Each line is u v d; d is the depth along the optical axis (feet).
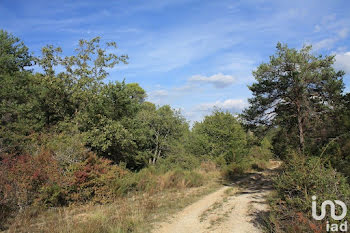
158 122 82.58
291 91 48.52
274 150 54.90
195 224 29.12
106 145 55.16
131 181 49.37
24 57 82.89
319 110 47.57
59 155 41.42
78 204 38.47
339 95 45.09
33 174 34.99
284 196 23.17
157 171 67.15
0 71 63.82
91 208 35.81
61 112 63.93
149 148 82.89
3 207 30.09
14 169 35.09
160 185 52.85
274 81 51.24
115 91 65.21
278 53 49.93
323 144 36.42
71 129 56.03
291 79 48.08
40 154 40.55
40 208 33.86
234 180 67.46
